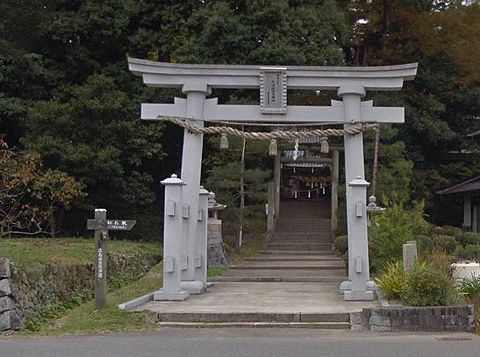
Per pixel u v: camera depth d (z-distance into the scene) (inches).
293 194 1435.8
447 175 1278.3
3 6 1014.4
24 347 371.6
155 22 1081.4
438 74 1238.9
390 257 639.8
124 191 1010.7
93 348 364.5
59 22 1037.8
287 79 596.1
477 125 1285.7
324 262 858.8
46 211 904.3
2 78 983.0
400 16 1221.1
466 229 1163.3
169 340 391.5
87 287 645.9
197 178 596.7
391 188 938.1
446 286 449.7
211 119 600.1
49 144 910.4
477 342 385.1
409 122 1171.9
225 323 449.4
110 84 978.1
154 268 812.0
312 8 1011.3
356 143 597.6
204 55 973.2
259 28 972.6
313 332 426.0
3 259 506.3
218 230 840.9
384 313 436.1
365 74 593.0
